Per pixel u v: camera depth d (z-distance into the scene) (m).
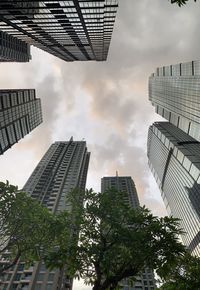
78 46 89.81
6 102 85.62
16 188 21.25
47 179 118.00
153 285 103.25
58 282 67.56
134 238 15.22
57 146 169.38
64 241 19.05
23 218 20.61
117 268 16.59
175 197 168.38
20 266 71.06
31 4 47.00
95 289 14.59
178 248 15.08
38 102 121.25
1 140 85.81
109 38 81.00
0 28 63.81
